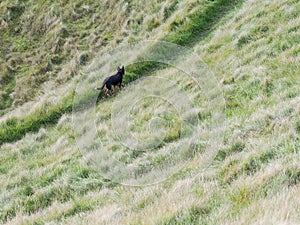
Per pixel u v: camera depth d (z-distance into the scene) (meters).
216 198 10.18
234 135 14.34
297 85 16.41
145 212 10.12
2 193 15.90
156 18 30.88
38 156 19.39
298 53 19.25
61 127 21.70
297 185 9.67
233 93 18.41
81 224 11.10
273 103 15.81
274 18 23.98
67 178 15.32
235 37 24.38
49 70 31.16
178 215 9.45
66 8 37.16
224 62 21.94
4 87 30.59
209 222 8.70
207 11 29.02
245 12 26.66
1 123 23.47
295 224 7.43
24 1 39.91
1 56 34.16
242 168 11.85
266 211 8.11
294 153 11.25
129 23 32.00
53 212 13.03
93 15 35.84
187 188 11.38
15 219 13.38
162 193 11.73
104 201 12.84
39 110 23.84
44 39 35.06
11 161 19.72
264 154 12.10
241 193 9.84
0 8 39.78
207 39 26.22
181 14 29.23
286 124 13.41
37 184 15.88
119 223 9.99
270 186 9.88
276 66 18.94
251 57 21.11
